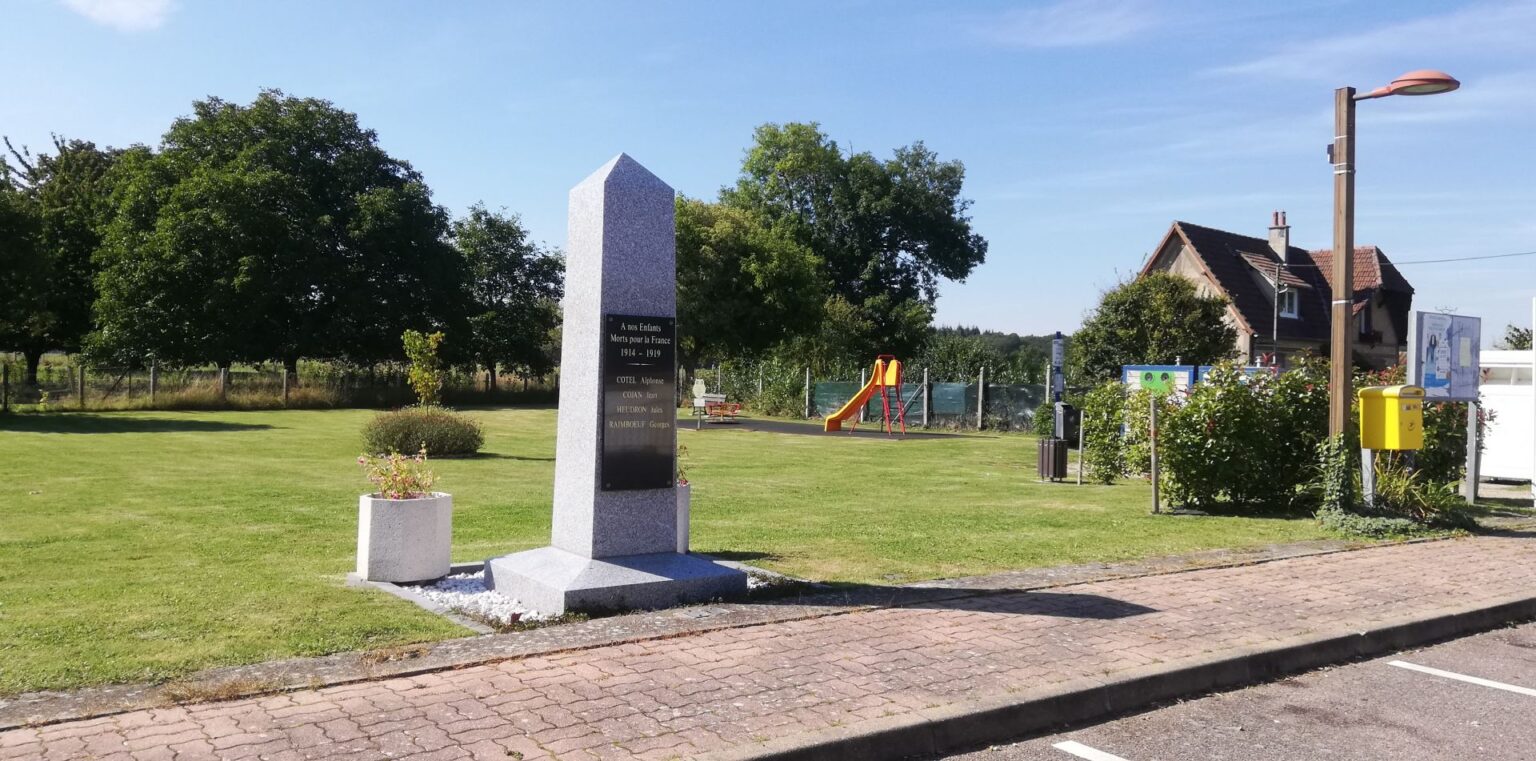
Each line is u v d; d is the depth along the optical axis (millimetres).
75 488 14516
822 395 40625
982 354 42406
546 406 47750
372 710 4930
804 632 6590
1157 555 9766
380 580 8055
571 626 6645
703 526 11758
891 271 69062
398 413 21938
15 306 33844
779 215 68312
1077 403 25531
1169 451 13188
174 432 26516
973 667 5855
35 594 7457
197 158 46281
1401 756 4980
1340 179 11812
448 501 8422
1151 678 5785
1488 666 6664
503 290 57062
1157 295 32594
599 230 7668
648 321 7805
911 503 14141
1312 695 5980
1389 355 48125
